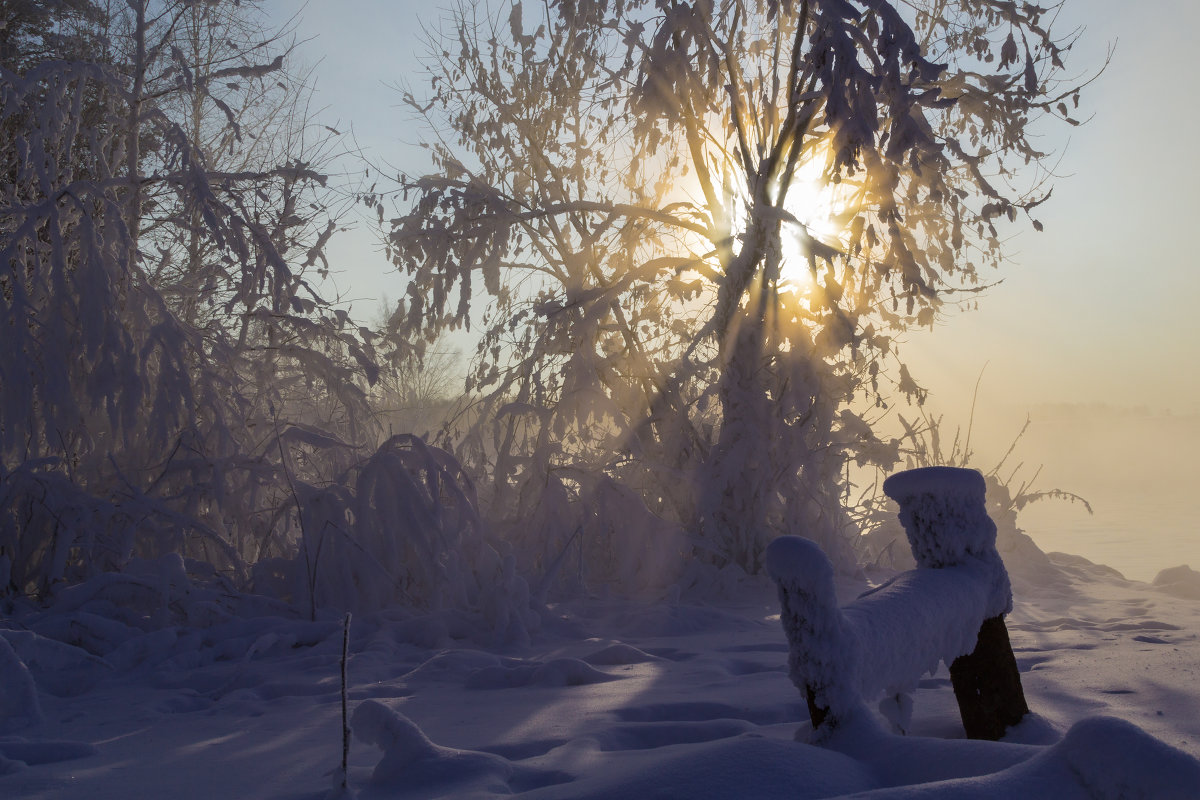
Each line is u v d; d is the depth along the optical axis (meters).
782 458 10.00
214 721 4.46
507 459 10.59
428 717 4.20
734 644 6.33
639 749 3.37
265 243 9.14
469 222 10.28
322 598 8.01
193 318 10.82
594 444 11.41
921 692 4.28
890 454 10.50
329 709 4.58
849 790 2.18
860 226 9.15
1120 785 1.88
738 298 10.24
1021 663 4.93
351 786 2.91
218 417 9.01
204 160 9.59
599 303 10.31
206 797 2.96
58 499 8.10
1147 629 6.53
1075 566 11.68
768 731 3.40
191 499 8.67
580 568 9.45
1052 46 10.51
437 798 2.59
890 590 2.96
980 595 3.15
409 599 8.20
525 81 11.83
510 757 3.31
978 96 10.89
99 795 3.04
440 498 8.71
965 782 1.92
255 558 9.22
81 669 5.95
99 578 7.22
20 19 12.40
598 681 5.08
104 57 11.30
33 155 8.84
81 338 8.55
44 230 9.92
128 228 9.45
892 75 8.20
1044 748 2.18
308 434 9.11
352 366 10.05
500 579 7.50
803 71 9.52
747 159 10.36
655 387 11.01
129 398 8.52
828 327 9.70
